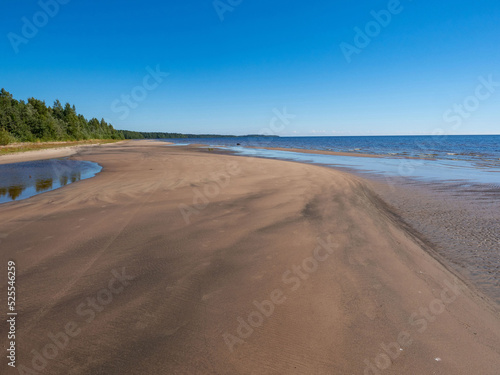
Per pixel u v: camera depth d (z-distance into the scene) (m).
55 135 66.50
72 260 4.28
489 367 2.35
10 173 16.61
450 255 4.98
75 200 8.45
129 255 4.48
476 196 10.05
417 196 10.09
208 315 2.96
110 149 44.94
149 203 8.05
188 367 2.28
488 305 3.37
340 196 9.22
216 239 5.23
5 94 60.06
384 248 4.89
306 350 2.48
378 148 48.66
